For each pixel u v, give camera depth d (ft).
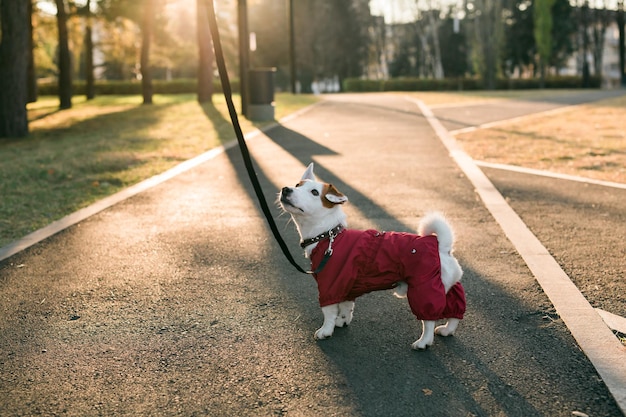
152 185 32.35
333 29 223.92
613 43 324.19
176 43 124.36
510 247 20.59
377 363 12.68
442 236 13.07
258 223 24.59
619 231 22.09
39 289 17.54
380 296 16.55
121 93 160.45
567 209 25.54
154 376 12.30
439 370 12.33
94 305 16.24
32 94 115.55
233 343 13.78
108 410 11.05
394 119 65.98
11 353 13.50
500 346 13.35
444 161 38.40
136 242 22.15
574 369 12.23
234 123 12.14
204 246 21.50
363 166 36.99
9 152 46.44
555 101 95.50
